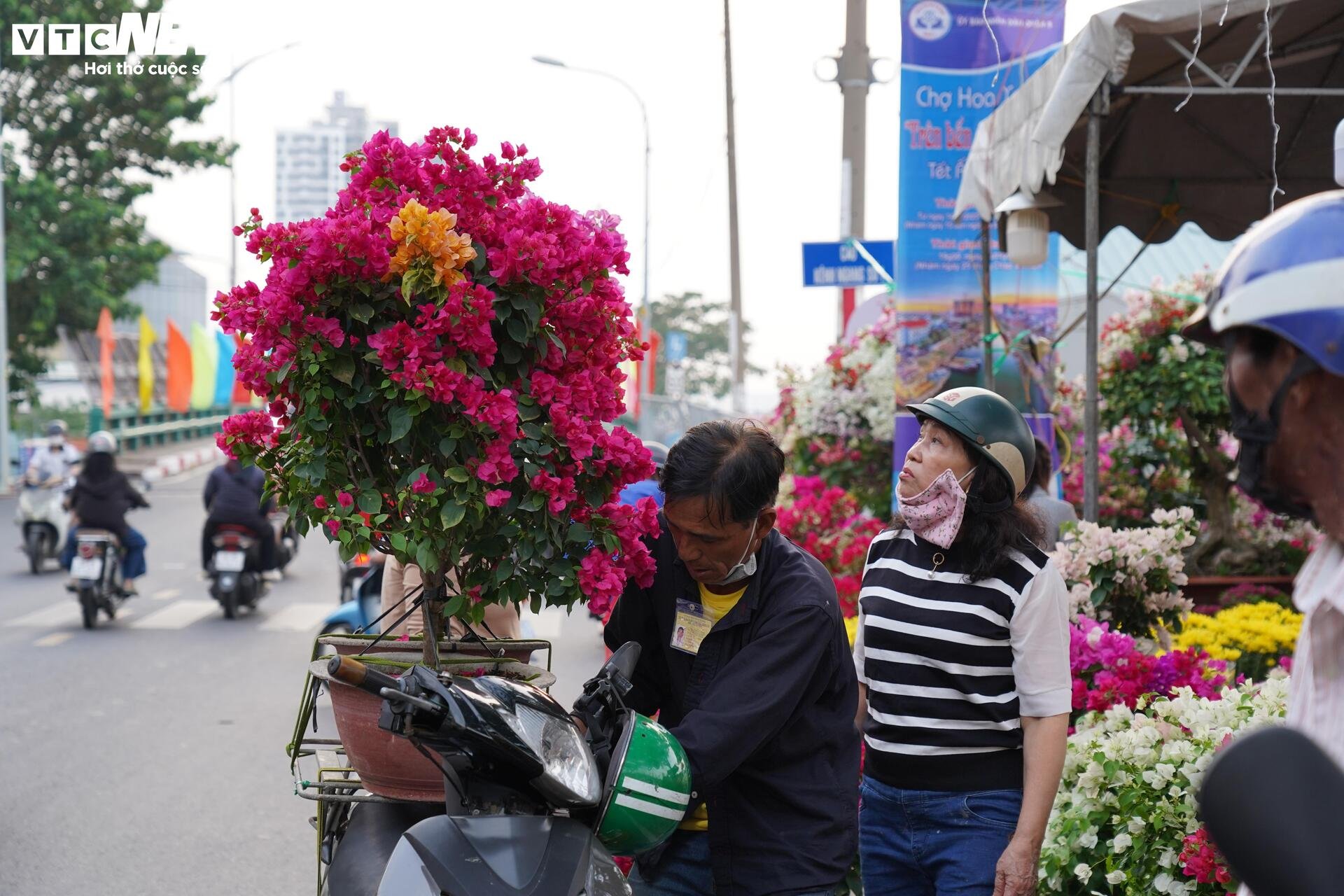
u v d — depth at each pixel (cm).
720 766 246
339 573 1538
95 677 931
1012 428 297
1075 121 529
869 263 1308
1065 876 361
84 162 3206
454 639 304
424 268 250
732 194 1975
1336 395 113
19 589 1368
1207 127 730
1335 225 110
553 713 230
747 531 262
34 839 569
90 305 3136
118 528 1177
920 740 300
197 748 729
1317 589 125
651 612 288
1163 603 492
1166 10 514
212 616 1227
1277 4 510
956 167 851
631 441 262
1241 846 94
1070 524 512
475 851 207
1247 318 111
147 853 552
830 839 268
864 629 314
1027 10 819
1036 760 286
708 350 6312
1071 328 837
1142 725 364
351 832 271
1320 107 707
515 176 274
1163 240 809
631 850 234
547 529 258
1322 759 96
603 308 271
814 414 1003
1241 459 120
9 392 3247
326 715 801
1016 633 290
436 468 262
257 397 271
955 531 295
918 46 841
